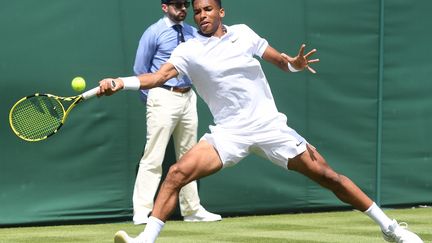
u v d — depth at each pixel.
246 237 17.03
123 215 20.28
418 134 23.42
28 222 19.45
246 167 21.58
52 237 17.39
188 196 20.27
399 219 20.59
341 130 22.55
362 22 22.67
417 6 23.25
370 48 22.75
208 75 13.07
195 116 20.02
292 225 19.44
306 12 22.05
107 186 20.12
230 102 13.14
